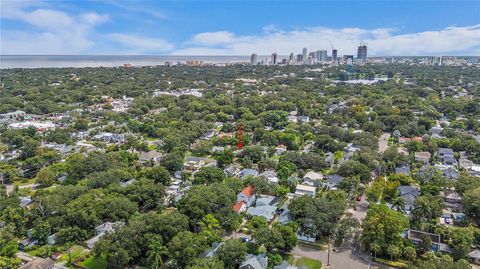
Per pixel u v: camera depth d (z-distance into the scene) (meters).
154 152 162.62
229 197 106.56
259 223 98.38
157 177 128.62
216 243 86.38
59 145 178.75
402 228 89.19
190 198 102.00
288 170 137.38
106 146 182.75
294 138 185.12
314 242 95.75
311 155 153.88
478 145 161.88
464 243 86.81
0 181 136.25
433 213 105.19
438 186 121.00
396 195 117.56
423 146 169.12
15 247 86.19
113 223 100.31
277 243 86.44
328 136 182.38
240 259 80.38
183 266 78.69
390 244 86.88
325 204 101.44
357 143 179.00
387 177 137.62
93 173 129.25
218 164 153.75
